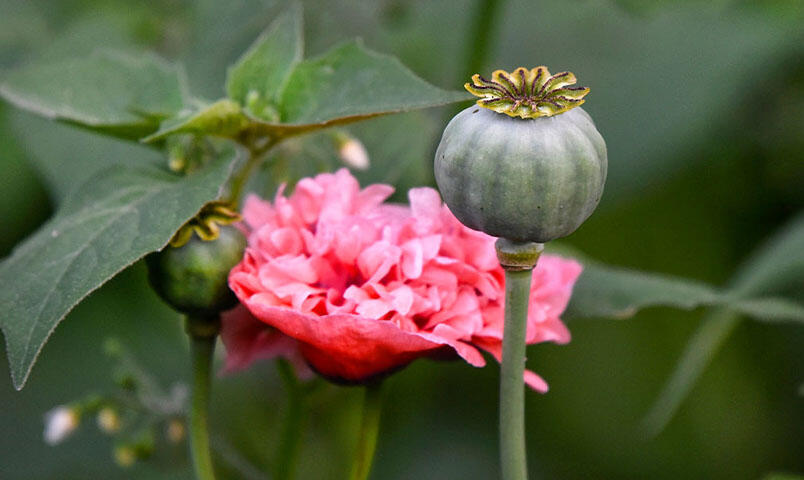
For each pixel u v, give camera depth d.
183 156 0.54
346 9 0.78
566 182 0.46
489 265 0.52
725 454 0.84
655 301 0.59
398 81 0.54
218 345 0.68
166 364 0.83
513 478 0.50
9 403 0.82
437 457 0.82
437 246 0.51
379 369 0.52
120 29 0.80
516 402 0.49
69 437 0.80
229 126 0.55
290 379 0.59
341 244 0.52
